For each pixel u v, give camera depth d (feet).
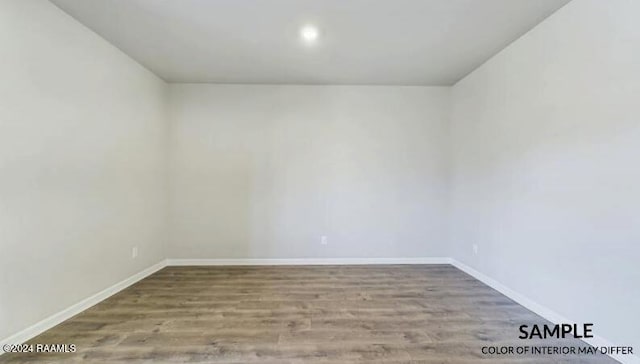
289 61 12.70
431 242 15.74
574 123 8.45
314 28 10.03
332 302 10.66
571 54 8.53
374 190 15.72
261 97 15.58
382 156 15.75
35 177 8.18
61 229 8.99
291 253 15.58
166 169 15.16
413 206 15.71
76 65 9.51
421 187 15.72
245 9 8.96
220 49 11.59
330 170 15.66
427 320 9.30
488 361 7.20
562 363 7.16
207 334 8.36
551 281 9.24
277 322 9.11
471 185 13.79
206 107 15.43
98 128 10.49
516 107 10.81
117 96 11.50
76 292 9.55
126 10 8.98
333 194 15.66
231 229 15.48
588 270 8.04
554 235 9.12
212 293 11.44
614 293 7.38
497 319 9.39
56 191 8.82
